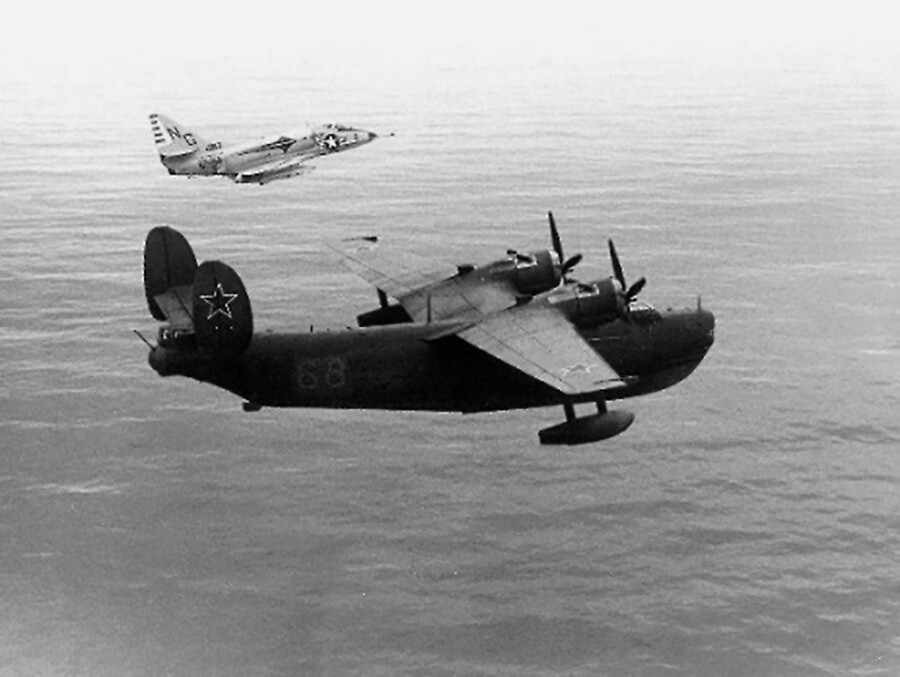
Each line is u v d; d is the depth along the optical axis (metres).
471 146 151.12
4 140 162.62
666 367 39.00
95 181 128.38
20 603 40.84
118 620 39.88
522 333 34.28
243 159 85.75
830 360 64.00
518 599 40.59
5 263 88.44
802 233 97.44
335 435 54.09
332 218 106.62
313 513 46.91
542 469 50.44
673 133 163.88
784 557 42.75
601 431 36.03
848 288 79.25
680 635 38.25
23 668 37.31
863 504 46.75
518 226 102.25
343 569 42.72
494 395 37.00
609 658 37.25
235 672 37.09
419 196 117.00
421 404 36.91
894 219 103.38
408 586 41.56
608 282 37.03
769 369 62.56
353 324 72.75
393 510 47.00
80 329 71.19
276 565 43.06
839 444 52.94
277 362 35.34
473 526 45.56
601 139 157.38
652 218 103.94
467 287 38.44
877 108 195.00
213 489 49.06
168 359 34.94
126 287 81.06
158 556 43.78
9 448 53.19
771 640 37.84
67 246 95.50
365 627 39.22
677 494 47.91
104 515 46.97
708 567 42.22
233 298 34.03
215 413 56.75
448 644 38.22
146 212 110.62
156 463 51.66
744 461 51.00
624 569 42.25
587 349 33.16
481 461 51.28
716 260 87.94
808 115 185.75
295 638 38.72
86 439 54.25
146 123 181.75
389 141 155.88
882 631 38.06
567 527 45.41
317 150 88.19
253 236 99.25
